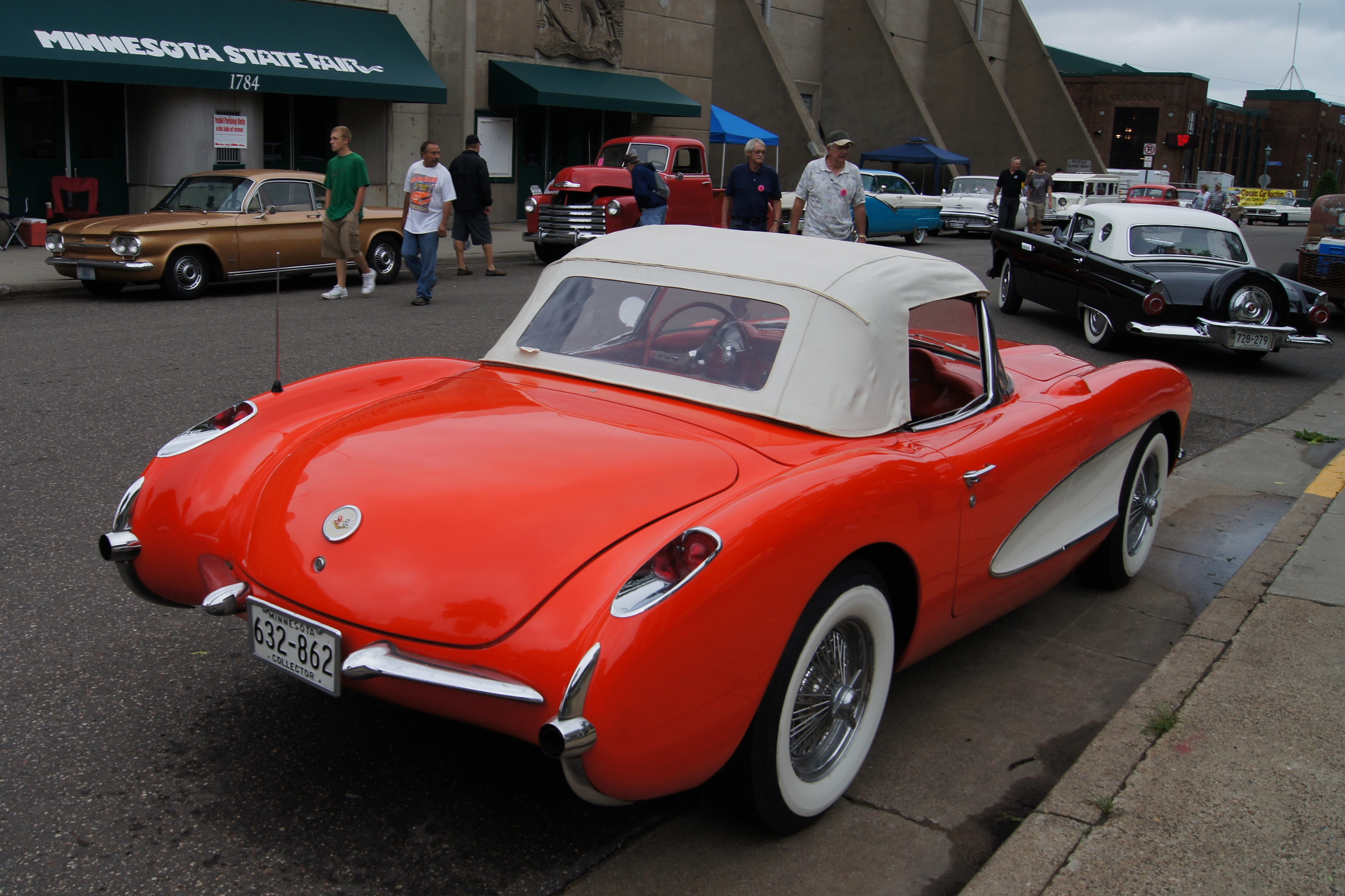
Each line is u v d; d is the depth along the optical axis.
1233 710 3.17
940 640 3.21
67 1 14.59
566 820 2.69
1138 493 4.47
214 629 3.69
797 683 2.48
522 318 3.46
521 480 2.45
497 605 2.22
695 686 2.21
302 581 2.45
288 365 7.97
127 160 16.70
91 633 3.61
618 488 2.41
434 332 9.63
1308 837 2.55
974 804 2.89
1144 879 2.39
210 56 15.77
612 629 2.11
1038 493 3.47
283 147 18.83
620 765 2.15
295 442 3.04
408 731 3.09
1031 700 3.51
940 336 3.47
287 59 16.83
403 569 2.33
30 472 5.26
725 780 2.51
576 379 3.17
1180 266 10.48
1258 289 9.78
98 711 3.12
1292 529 4.95
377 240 13.30
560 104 21.22
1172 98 73.06
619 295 3.29
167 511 2.94
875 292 3.06
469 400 2.98
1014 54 44.81
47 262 11.59
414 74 18.80
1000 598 3.43
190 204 12.20
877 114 35.62
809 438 2.80
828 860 2.60
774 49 30.34
